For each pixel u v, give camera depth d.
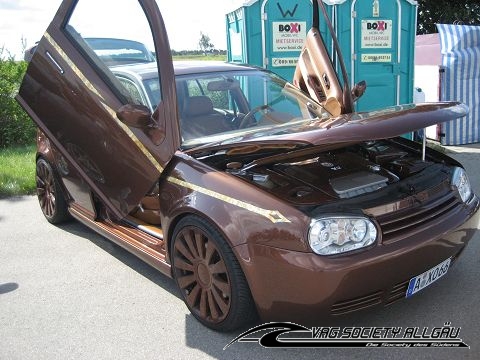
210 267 3.07
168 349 3.08
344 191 2.98
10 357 3.09
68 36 3.83
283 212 2.73
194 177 3.17
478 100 8.29
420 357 2.83
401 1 7.46
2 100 9.57
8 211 6.09
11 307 3.71
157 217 3.93
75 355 3.08
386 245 2.74
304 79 4.55
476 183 6.17
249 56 7.09
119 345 3.15
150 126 3.41
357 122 2.82
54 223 5.47
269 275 2.74
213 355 2.98
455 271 3.80
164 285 3.95
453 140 8.38
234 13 7.33
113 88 3.62
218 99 4.05
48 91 4.05
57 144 4.17
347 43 7.44
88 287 3.97
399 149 3.88
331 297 2.65
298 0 7.07
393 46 7.61
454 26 8.12
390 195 2.97
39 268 4.37
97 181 3.94
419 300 3.41
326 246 2.65
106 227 4.27
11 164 7.80
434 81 8.65
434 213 3.02
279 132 3.07
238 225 2.84
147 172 3.44
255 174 3.17
